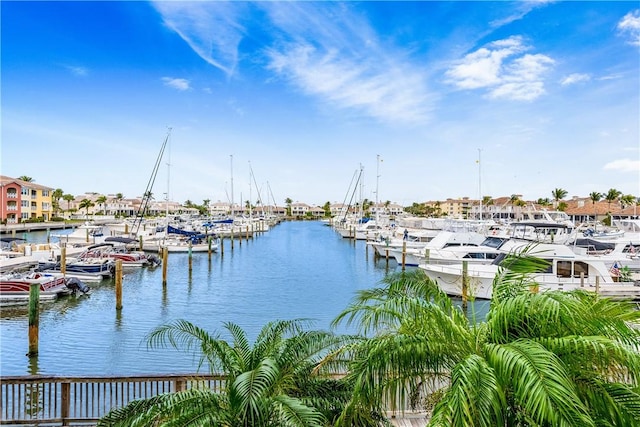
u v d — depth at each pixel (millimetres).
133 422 5879
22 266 33125
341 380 6953
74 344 17469
